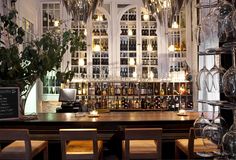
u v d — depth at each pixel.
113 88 8.12
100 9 8.14
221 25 2.12
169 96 8.11
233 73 2.03
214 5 2.30
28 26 7.40
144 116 4.39
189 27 8.07
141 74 8.10
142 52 8.22
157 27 8.20
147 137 3.19
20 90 4.09
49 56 3.98
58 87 8.02
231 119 2.46
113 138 3.94
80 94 8.03
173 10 5.39
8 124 3.93
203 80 2.55
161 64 8.13
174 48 8.13
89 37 8.04
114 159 4.20
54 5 8.11
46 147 3.70
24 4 6.83
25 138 3.18
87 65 8.06
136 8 8.19
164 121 3.94
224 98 2.44
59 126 3.92
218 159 2.18
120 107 8.05
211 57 5.81
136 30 8.19
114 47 8.12
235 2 2.24
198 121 2.44
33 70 4.02
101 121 3.92
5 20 4.08
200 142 3.38
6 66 3.90
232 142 1.96
